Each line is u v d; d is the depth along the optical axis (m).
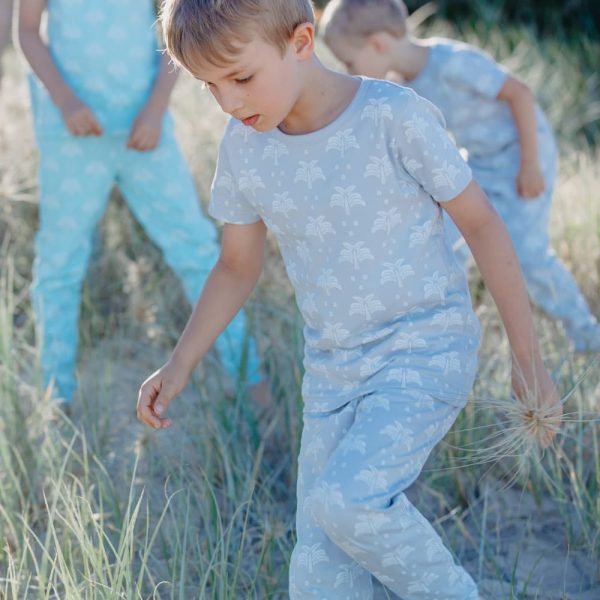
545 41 7.66
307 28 1.99
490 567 2.64
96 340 3.89
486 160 3.59
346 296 2.10
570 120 6.26
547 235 3.58
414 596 2.04
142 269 4.00
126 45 3.30
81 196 3.34
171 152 3.39
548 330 3.44
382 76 3.51
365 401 2.06
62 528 2.71
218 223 4.36
